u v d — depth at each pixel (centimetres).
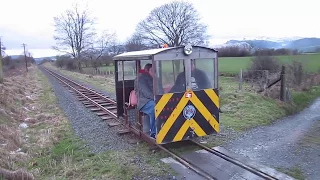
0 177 586
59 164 710
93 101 1541
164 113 704
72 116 1242
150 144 793
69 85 2648
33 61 16500
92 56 6162
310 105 1566
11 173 605
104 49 6162
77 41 6175
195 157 695
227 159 670
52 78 4012
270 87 1627
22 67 8756
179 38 5931
